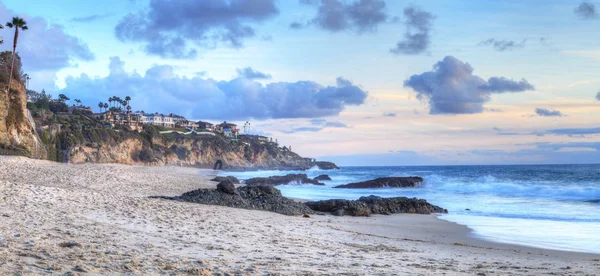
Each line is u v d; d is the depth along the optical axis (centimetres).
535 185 4938
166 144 18625
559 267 1110
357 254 1170
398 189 5384
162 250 979
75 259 771
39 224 1163
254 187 2962
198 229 1428
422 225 2275
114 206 1742
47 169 4397
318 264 938
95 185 3266
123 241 1051
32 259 742
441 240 1777
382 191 5075
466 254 1364
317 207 2800
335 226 2070
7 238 923
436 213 2842
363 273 840
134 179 4306
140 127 18075
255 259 955
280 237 1433
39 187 1936
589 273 993
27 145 7231
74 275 645
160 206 1967
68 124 14088
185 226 1462
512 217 2583
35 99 16938
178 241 1145
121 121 19162
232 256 975
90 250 882
